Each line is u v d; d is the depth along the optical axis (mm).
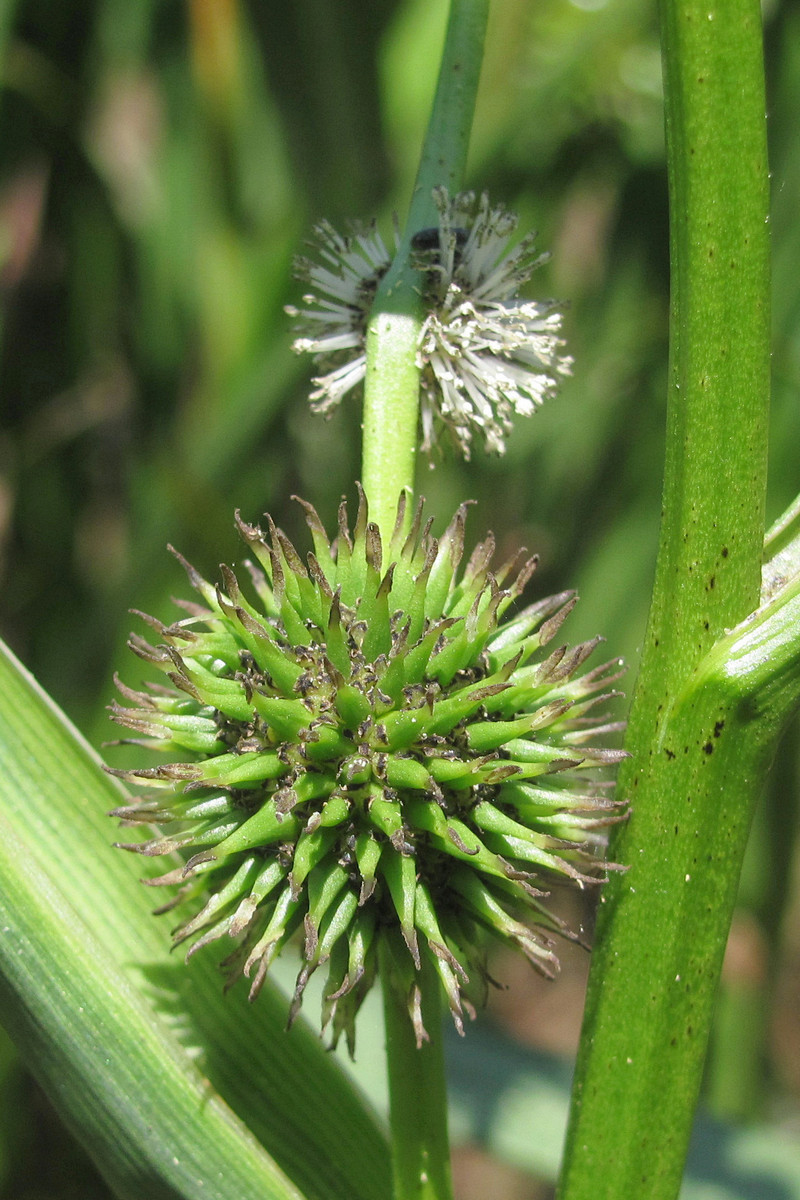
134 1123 204
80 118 311
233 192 307
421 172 206
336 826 198
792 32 269
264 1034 213
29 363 325
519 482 331
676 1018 200
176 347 315
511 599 202
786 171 266
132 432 319
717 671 197
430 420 208
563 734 202
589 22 294
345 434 297
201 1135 205
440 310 204
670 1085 200
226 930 199
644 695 199
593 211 352
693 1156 240
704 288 195
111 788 213
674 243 196
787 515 199
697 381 196
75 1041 204
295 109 298
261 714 198
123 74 325
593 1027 201
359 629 198
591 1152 201
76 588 320
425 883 199
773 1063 341
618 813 200
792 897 288
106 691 261
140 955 212
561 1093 244
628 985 200
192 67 307
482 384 206
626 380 320
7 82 292
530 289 322
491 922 198
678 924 199
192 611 204
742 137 193
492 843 198
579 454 323
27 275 327
